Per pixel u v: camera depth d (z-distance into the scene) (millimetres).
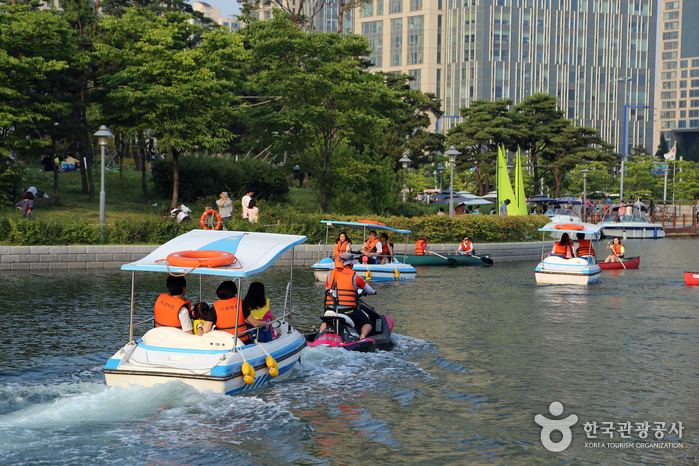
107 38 36500
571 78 137875
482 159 69938
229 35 35156
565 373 9547
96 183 40562
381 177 41344
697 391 8625
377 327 11672
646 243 47062
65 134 33312
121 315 13805
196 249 8781
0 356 9992
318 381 8891
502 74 133375
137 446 6359
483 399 8188
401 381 8969
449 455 6332
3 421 6961
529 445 6625
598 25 139125
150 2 59500
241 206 33781
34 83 32312
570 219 24000
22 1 37344
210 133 34750
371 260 23078
